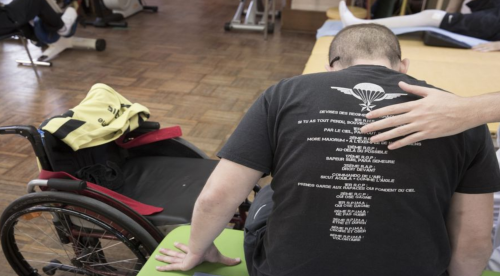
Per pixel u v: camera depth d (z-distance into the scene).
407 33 3.29
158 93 3.34
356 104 0.75
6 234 1.44
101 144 1.54
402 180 0.73
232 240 1.23
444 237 0.80
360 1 4.51
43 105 3.14
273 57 4.25
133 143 1.68
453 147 0.74
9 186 2.19
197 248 0.96
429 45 3.00
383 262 0.77
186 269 1.06
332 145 0.74
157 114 2.99
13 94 3.31
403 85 0.75
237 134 0.81
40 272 1.68
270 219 0.83
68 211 1.30
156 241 1.30
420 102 0.73
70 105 3.15
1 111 3.03
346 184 0.73
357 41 0.89
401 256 0.77
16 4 3.27
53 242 1.83
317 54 2.66
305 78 0.81
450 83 2.26
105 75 3.70
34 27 3.62
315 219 0.76
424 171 0.73
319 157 0.74
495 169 0.78
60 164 1.39
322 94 0.77
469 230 0.82
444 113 0.71
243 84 3.56
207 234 0.90
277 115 0.79
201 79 3.65
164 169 1.67
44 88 3.43
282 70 3.90
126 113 1.61
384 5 4.01
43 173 1.34
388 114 0.73
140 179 1.60
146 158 1.76
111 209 1.27
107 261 1.72
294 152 0.76
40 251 1.77
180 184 1.56
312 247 0.77
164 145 1.76
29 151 2.52
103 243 1.82
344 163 0.73
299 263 0.79
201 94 3.35
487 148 0.76
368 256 0.77
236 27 5.03
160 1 6.39
